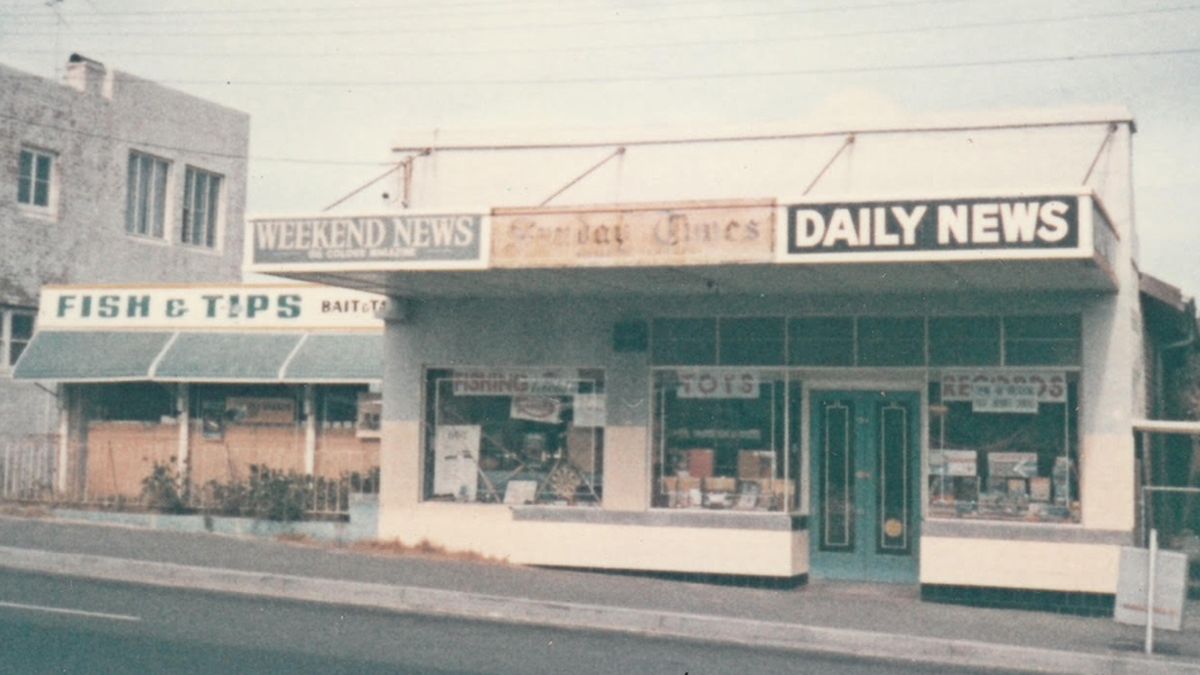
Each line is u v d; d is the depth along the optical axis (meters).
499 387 17.70
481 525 17.47
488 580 15.38
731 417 16.75
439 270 14.80
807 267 13.94
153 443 21.52
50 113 27.14
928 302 15.93
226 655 10.50
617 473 16.97
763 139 16.50
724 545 16.44
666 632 13.41
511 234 14.51
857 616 13.98
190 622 12.09
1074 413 15.45
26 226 26.56
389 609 14.02
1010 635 13.09
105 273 28.27
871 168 16.03
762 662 11.64
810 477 17.08
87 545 16.47
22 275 26.44
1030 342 15.55
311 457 20.81
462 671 10.38
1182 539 15.51
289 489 19.61
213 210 31.44
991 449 15.71
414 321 17.95
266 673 9.87
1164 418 21.20
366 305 20.78
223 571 15.02
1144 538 15.41
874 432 16.92
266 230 15.33
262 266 15.33
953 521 15.55
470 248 14.62
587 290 16.64
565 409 17.42
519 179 17.42
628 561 16.77
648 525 16.73
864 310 16.17
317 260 15.16
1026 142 15.54
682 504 16.81
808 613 14.05
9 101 26.25
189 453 21.30
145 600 13.41
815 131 16.28
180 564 15.30
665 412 16.98
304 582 14.78
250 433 21.14
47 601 12.90
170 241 29.95
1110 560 14.96
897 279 14.84
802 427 16.89
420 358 17.91
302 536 19.12
